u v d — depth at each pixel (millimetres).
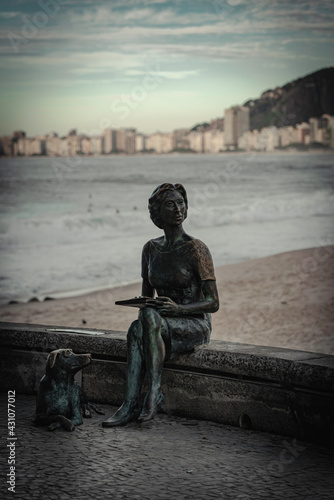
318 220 32281
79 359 5148
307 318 16750
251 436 4910
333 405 4594
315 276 21547
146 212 32469
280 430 4906
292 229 30422
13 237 29109
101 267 24984
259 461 4402
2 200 34688
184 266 5480
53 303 19953
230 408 5152
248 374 4992
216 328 16156
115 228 31125
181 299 5539
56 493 3850
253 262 24219
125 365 5637
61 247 28203
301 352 5090
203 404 5285
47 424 5148
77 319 17875
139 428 5113
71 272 24125
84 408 5406
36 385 6062
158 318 5242
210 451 4594
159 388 5219
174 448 4656
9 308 19188
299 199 34531
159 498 3793
